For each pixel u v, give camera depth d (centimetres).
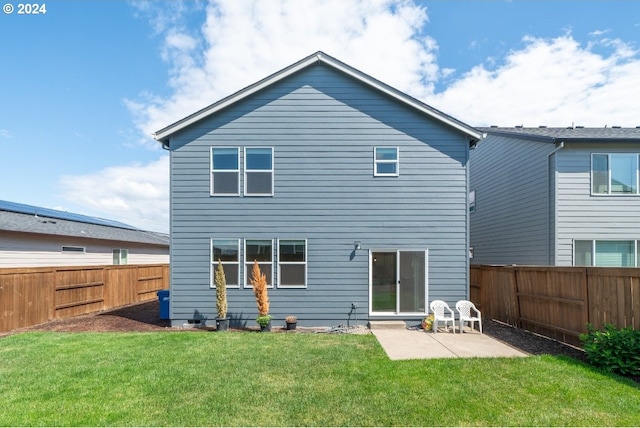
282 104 981
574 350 673
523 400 432
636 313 554
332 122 980
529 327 859
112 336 791
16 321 902
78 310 1134
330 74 986
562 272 731
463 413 402
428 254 960
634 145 1116
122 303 1391
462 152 974
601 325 623
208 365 573
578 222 1116
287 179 971
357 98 982
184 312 945
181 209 963
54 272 1038
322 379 510
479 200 1688
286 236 962
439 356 632
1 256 1144
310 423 384
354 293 955
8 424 383
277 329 913
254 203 967
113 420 391
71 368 561
